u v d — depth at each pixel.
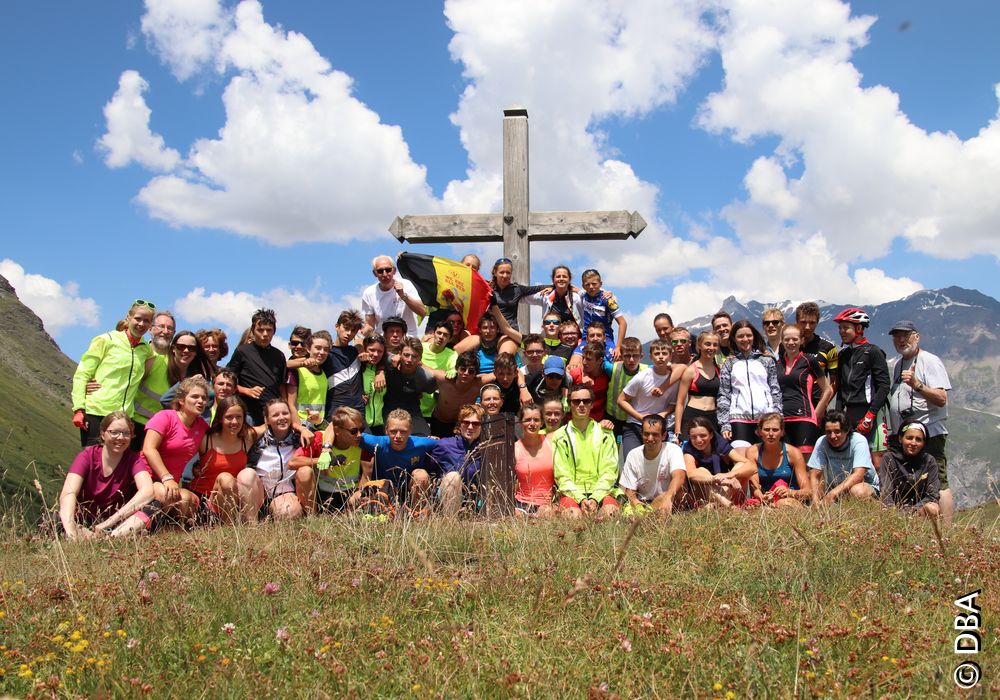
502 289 11.91
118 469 8.41
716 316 10.88
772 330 10.35
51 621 4.82
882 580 5.78
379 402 10.10
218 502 8.50
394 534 6.61
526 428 9.54
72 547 7.12
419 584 5.34
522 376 10.62
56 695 3.85
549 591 5.25
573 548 6.50
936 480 8.95
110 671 4.05
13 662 4.25
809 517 7.36
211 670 4.11
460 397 10.21
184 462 8.66
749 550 6.32
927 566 6.11
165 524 8.31
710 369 10.35
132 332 9.48
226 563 5.91
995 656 4.38
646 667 4.25
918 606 5.16
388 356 10.16
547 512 8.80
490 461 9.27
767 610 4.95
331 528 7.30
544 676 4.05
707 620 4.77
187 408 8.58
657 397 10.24
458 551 6.51
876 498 8.91
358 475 9.23
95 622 4.66
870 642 4.49
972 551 6.45
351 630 4.62
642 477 9.47
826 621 4.90
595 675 4.14
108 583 5.48
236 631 4.61
